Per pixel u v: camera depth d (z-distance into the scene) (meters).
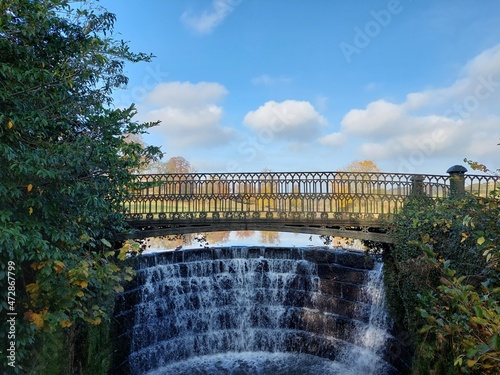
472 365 2.68
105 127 5.37
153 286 10.20
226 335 11.12
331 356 10.36
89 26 5.43
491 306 2.88
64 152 4.24
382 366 9.09
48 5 4.21
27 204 4.21
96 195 5.15
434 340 6.03
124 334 9.06
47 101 4.46
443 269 3.46
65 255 4.39
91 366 6.88
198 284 11.12
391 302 8.86
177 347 10.36
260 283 11.61
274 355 10.85
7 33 3.96
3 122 3.88
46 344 5.25
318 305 10.97
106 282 5.39
